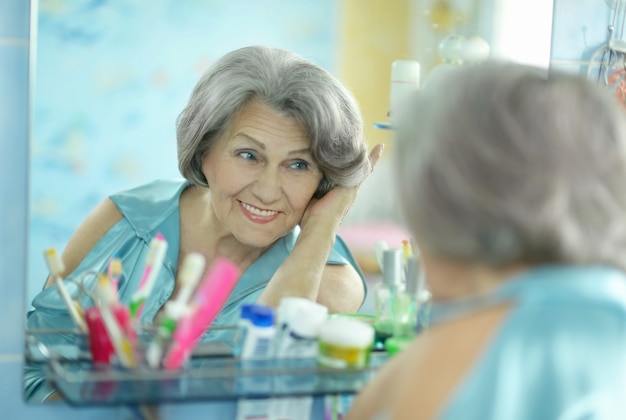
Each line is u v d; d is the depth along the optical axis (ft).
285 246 3.84
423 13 3.86
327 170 3.82
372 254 3.89
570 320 2.33
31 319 3.66
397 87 3.84
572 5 4.16
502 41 4.01
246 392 3.57
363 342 3.60
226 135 3.71
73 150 3.62
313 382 3.66
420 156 2.45
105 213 3.67
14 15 3.62
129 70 3.62
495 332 2.34
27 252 3.64
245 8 3.67
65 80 3.58
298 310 3.66
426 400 2.36
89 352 3.57
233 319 3.77
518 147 2.31
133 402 3.46
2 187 3.69
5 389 3.76
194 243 3.75
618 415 2.29
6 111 3.67
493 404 2.23
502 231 2.33
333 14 3.76
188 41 3.65
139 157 3.67
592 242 2.34
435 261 2.54
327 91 3.77
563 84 2.43
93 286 3.66
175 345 3.46
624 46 4.24
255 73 3.69
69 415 3.85
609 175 2.35
